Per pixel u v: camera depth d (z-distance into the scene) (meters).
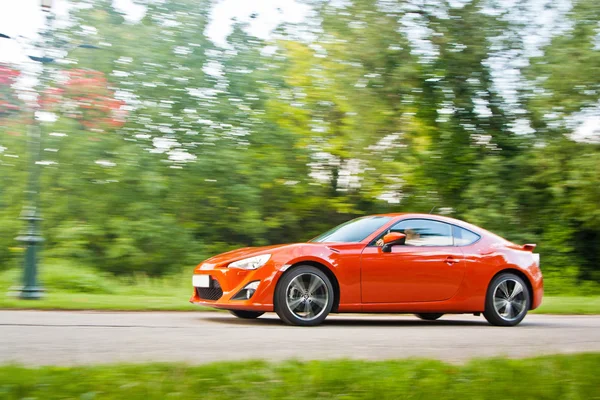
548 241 22.02
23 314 8.30
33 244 11.52
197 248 21.19
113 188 19.70
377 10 20.75
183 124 20.64
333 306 8.09
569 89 19.80
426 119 22.30
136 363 4.34
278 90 21.59
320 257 7.99
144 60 20.05
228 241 23.28
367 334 7.00
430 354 5.55
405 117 21.80
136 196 20.23
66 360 4.71
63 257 18.66
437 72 21.28
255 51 21.45
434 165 22.22
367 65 20.86
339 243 8.28
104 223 19.64
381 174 21.59
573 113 20.12
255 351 5.48
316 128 21.72
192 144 20.95
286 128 22.08
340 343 6.15
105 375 3.84
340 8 20.77
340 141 21.52
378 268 8.23
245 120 21.50
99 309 9.55
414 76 21.06
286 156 22.28
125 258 19.69
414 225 8.70
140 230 19.66
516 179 21.86
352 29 20.64
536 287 9.09
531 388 3.86
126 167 19.31
